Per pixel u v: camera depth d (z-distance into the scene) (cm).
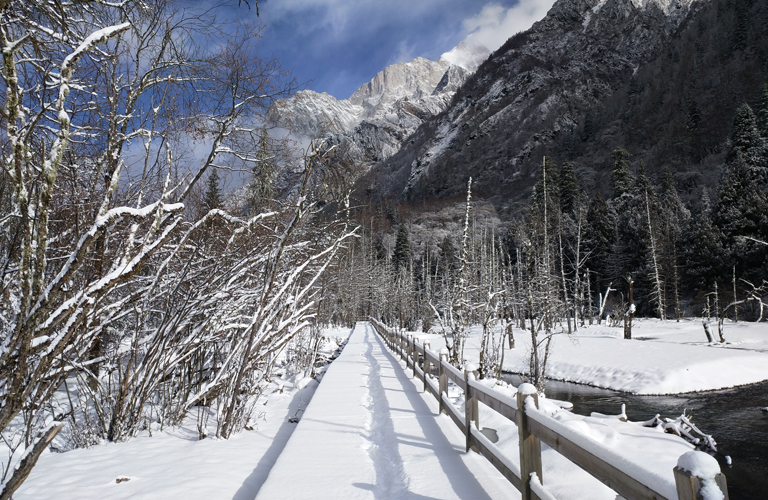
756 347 2448
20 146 239
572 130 13888
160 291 650
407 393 830
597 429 601
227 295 696
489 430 605
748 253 4125
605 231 5419
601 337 2992
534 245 2772
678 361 2089
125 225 580
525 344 2938
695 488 141
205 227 693
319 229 897
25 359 238
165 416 682
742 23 11294
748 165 5219
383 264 6888
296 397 945
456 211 10775
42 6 356
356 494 368
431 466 419
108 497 385
